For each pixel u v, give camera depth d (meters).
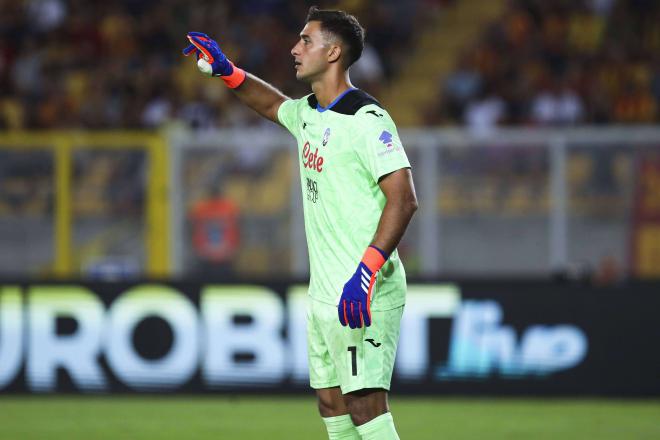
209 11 54.03
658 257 33.72
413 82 52.50
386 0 54.94
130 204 35.03
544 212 34.03
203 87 49.28
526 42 50.91
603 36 51.53
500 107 47.91
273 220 34.72
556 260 34.00
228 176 34.78
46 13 54.53
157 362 30.30
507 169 34.12
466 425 25.92
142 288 30.41
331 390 15.94
